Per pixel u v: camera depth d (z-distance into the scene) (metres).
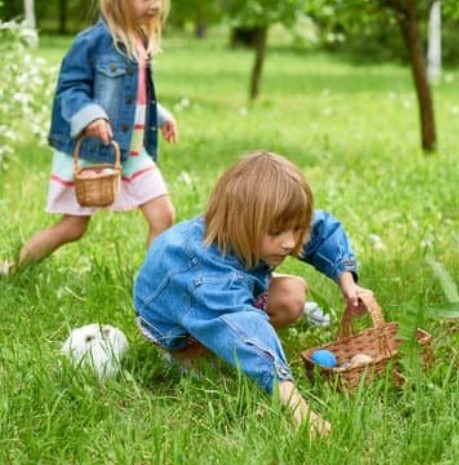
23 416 4.67
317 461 4.23
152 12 6.63
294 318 5.52
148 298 5.14
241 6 19.58
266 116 17.55
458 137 14.68
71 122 6.41
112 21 6.63
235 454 4.30
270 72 28.09
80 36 6.63
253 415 4.49
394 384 4.96
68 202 6.76
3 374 5.12
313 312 6.05
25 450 4.46
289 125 16.38
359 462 4.23
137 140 6.75
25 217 8.72
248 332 4.72
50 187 6.78
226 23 19.72
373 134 15.23
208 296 4.85
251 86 20.27
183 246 5.04
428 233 8.07
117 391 5.01
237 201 4.90
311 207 4.98
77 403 4.84
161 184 6.81
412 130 15.67
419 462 4.31
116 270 6.88
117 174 6.41
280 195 4.86
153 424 4.68
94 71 6.63
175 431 4.55
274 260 5.00
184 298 4.98
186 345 5.28
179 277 4.98
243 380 4.77
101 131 6.36
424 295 6.23
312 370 5.03
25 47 9.49
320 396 4.89
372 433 4.51
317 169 11.44
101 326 5.45
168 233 5.19
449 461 4.24
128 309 6.18
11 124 9.37
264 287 5.14
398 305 6.20
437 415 4.64
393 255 7.57
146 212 6.79
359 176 11.11
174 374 5.32
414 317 4.79
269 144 13.80
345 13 14.10
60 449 4.45
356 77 26.45
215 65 30.56
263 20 19.14
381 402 4.86
